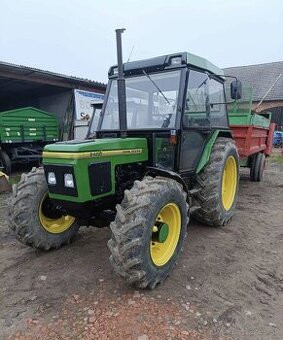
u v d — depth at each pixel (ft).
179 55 12.82
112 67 14.28
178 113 12.53
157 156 12.66
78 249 13.32
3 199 22.24
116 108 13.75
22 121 35.14
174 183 11.03
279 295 10.28
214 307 9.54
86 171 10.02
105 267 11.71
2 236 15.07
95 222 12.01
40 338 8.24
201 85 14.02
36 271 11.55
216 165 14.62
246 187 25.50
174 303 9.59
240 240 14.39
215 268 11.82
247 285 10.77
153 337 8.18
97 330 8.42
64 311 9.25
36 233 12.32
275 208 19.53
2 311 9.36
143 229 9.51
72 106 41.06
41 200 12.49
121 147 11.23
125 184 12.19
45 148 10.63
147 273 9.76
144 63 13.34
